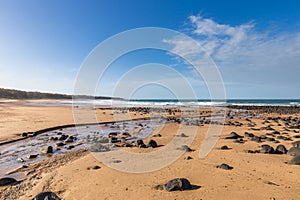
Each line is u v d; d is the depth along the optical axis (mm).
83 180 6820
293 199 5203
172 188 5816
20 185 6828
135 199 5395
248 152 9945
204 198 5312
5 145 12219
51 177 7281
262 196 5363
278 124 21594
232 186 6016
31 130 16094
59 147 11906
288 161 8328
